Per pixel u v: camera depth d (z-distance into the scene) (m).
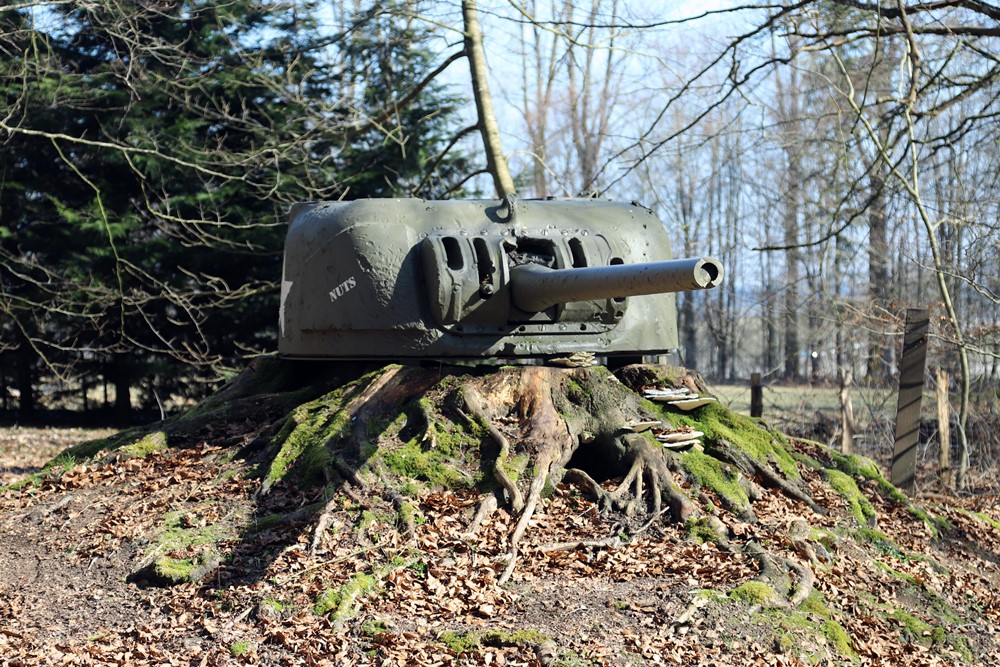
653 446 9.58
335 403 10.19
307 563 7.94
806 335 32.00
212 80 21.59
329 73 23.61
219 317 23.48
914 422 12.45
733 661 6.83
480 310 9.66
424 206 10.20
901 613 8.28
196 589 7.87
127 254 22.86
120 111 22.33
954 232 17.94
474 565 7.93
